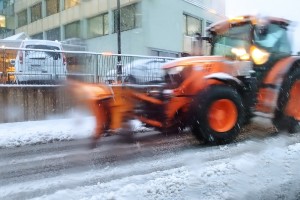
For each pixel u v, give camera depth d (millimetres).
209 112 5691
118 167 4703
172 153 5398
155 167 4648
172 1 22969
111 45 23547
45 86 8938
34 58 9094
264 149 5227
